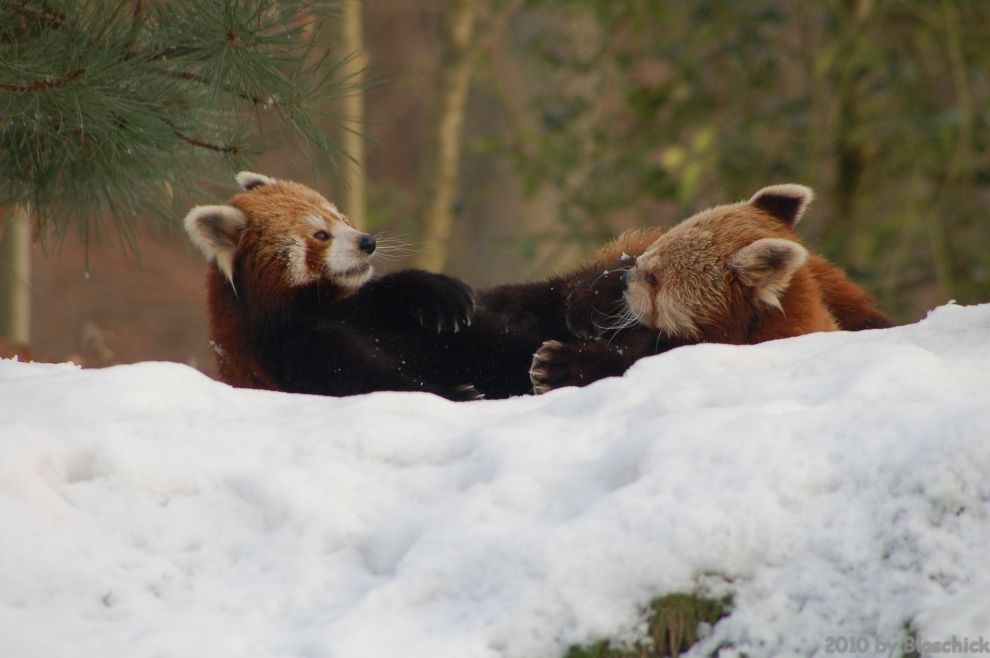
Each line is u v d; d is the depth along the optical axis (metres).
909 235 18.64
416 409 6.88
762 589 5.26
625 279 10.46
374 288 11.29
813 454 5.52
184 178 10.87
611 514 5.41
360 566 5.71
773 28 22.78
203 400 7.31
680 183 18.86
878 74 19.52
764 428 5.71
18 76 8.98
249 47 9.38
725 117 20.52
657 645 5.25
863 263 19.81
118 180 10.10
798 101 19.97
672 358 7.34
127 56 9.48
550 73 23.25
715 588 5.29
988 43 19.25
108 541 5.79
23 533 5.67
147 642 5.15
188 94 10.03
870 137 19.33
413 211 23.41
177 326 27.97
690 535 5.31
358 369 10.65
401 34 33.59
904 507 5.27
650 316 10.29
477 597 5.31
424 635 5.20
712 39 20.25
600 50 20.58
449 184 22.89
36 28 9.45
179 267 30.77
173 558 5.75
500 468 6.00
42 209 10.51
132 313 28.16
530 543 5.35
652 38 21.38
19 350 13.42
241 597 5.56
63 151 9.99
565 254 23.20
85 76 9.03
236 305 11.06
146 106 9.48
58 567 5.59
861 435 5.57
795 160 20.00
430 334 11.23
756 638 5.21
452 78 22.80
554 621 5.21
